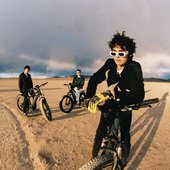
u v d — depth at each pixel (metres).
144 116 3.07
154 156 1.76
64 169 1.56
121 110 1.02
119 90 1.19
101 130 1.25
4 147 1.93
